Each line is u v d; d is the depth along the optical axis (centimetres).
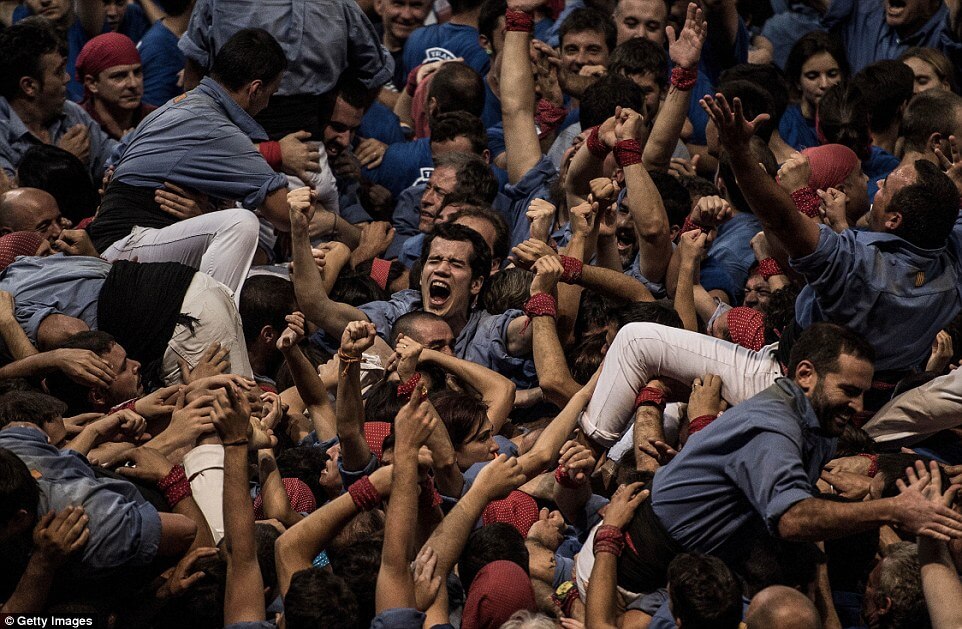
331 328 1310
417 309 1357
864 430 1088
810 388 934
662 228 1323
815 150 1426
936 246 1060
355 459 1069
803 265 1032
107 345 1138
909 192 1048
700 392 1073
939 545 895
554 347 1199
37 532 906
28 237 1298
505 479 969
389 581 884
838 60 1880
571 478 1073
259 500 1081
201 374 1178
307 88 1526
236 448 916
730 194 1523
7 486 888
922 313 1057
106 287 1218
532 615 866
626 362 1104
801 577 946
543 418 1277
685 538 942
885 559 955
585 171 1377
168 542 967
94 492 946
